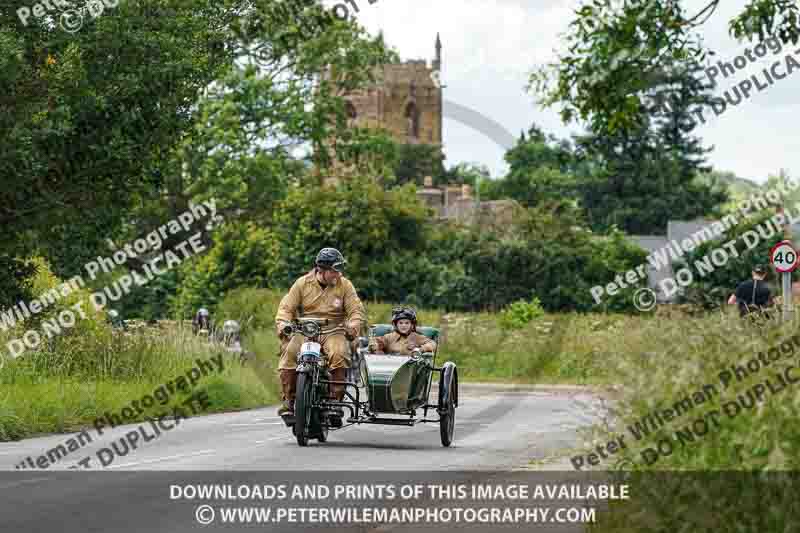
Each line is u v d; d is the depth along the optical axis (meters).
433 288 97.81
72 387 35.16
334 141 98.88
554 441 27.03
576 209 109.00
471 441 29.28
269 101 91.56
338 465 22.70
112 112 35.34
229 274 84.94
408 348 28.41
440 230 103.00
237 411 41.59
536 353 64.25
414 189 101.56
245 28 35.88
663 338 15.84
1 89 33.72
